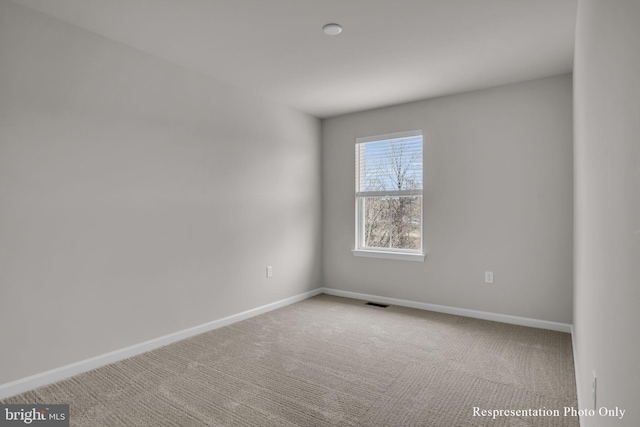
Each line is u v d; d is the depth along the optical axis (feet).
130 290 9.30
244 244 12.46
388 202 14.69
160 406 6.94
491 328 11.37
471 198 12.55
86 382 7.88
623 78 2.80
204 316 11.12
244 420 6.48
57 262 7.98
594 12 4.51
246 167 12.54
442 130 13.10
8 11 7.27
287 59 10.07
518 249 11.76
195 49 9.47
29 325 7.57
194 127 10.84
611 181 3.44
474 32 8.55
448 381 7.91
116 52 9.02
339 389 7.57
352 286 15.35
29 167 7.56
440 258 13.17
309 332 11.04
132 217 9.34
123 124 9.15
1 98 7.19
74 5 7.43
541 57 9.87
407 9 7.58
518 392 7.42
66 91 8.12
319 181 15.99
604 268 3.89
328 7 7.52
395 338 10.50
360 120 15.01
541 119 11.36
